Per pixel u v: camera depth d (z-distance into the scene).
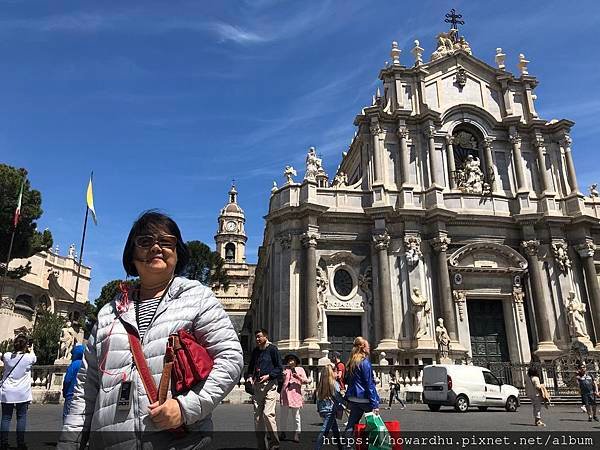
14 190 39.62
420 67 38.28
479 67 39.91
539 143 38.09
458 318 33.66
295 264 32.78
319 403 12.59
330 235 34.28
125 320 3.52
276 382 10.95
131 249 3.87
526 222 35.69
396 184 36.09
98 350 3.52
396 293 33.41
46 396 24.94
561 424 16.81
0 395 10.62
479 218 35.34
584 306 34.16
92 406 3.59
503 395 23.64
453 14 42.16
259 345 11.45
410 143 36.91
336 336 33.00
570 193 37.22
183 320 3.49
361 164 38.81
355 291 33.53
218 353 3.47
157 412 3.06
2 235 40.00
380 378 29.62
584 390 18.39
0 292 36.38
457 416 19.91
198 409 3.19
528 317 34.94
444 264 33.75
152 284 3.79
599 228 37.22
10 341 42.66
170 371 3.27
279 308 32.16
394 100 37.97
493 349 34.56
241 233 101.44
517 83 40.06
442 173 36.72
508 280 34.97
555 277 35.31
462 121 38.25
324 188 35.09
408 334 32.44
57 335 42.75
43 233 43.78
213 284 52.75
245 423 16.19
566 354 32.28
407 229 34.34
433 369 23.61
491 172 37.31
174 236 3.89
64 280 63.03
